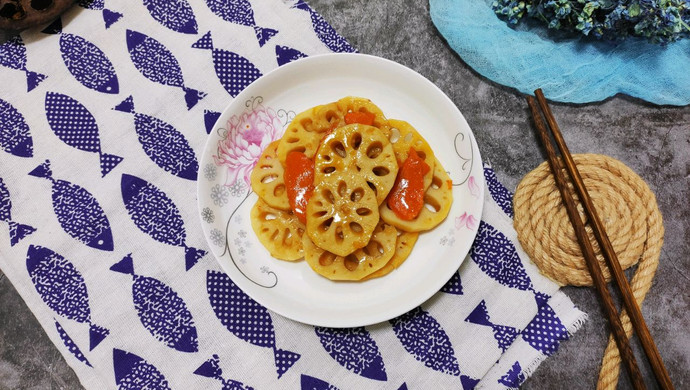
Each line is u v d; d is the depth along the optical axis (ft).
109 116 2.60
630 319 2.35
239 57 2.64
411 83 2.48
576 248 2.43
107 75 2.63
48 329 2.48
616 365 2.40
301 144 2.44
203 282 2.50
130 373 2.46
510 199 2.52
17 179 2.56
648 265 2.42
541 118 2.51
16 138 2.59
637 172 2.57
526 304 2.46
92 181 2.56
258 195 2.43
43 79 2.63
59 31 2.65
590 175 2.48
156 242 2.52
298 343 2.47
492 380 2.45
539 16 2.59
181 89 2.62
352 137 2.37
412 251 2.44
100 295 2.50
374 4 2.67
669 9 2.43
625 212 2.43
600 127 2.59
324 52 2.64
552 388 2.46
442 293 2.47
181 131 2.59
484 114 2.60
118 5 2.67
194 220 2.54
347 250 2.34
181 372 2.46
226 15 2.67
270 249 2.42
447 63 2.64
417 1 2.67
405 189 2.38
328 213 2.34
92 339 2.47
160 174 2.56
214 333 2.47
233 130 2.48
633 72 2.59
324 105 2.48
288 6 2.67
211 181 2.45
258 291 2.39
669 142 2.58
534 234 2.45
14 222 2.54
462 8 2.63
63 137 2.59
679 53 2.59
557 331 2.45
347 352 2.46
